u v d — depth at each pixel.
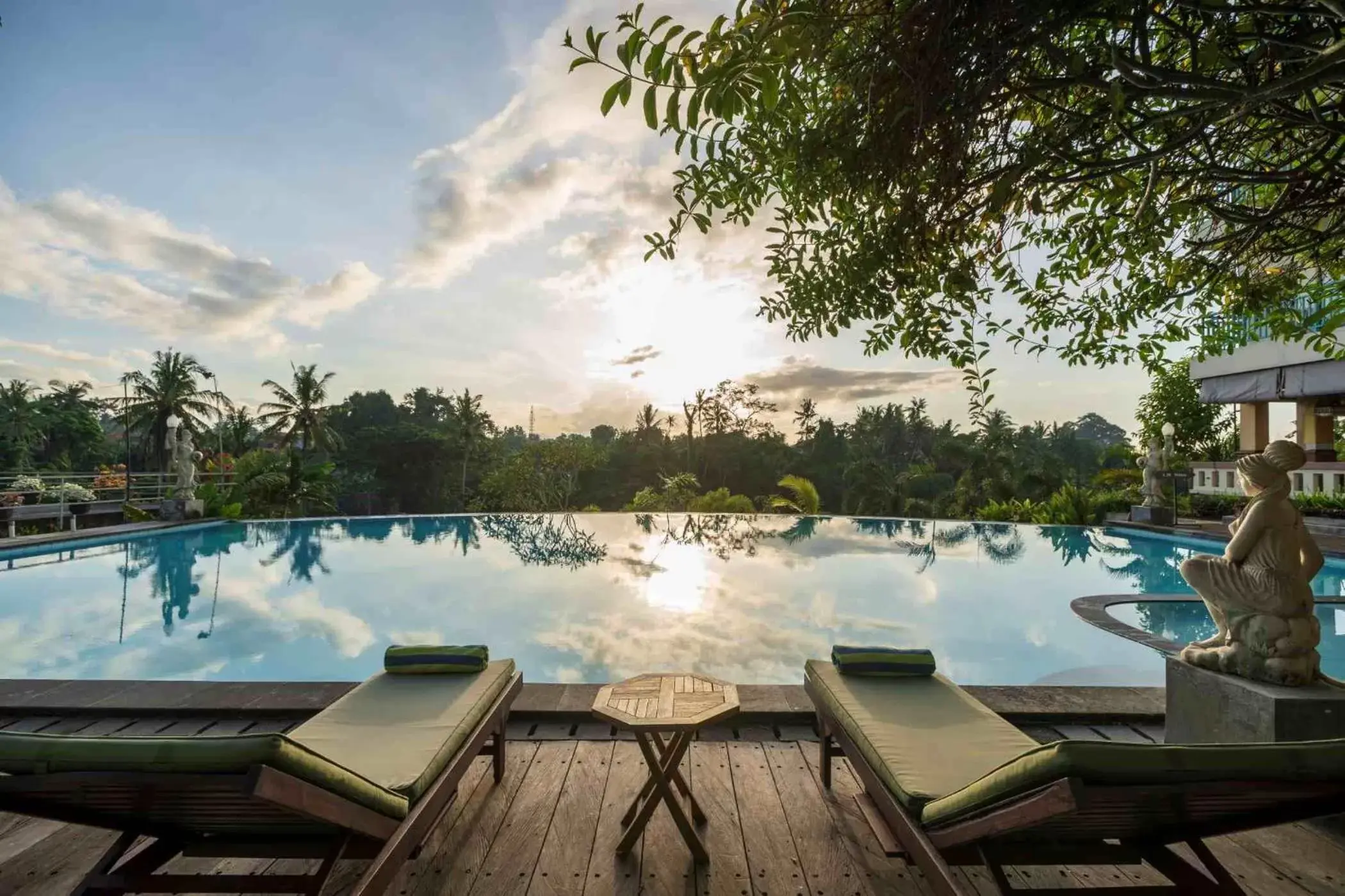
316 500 20.73
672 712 2.32
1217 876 1.65
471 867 2.22
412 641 6.46
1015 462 28.69
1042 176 1.54
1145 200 1.75
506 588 8.90
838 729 2.54
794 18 1.22
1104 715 3.55
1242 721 2.48
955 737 2.29
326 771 1.58
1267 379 10.71
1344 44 1.12
